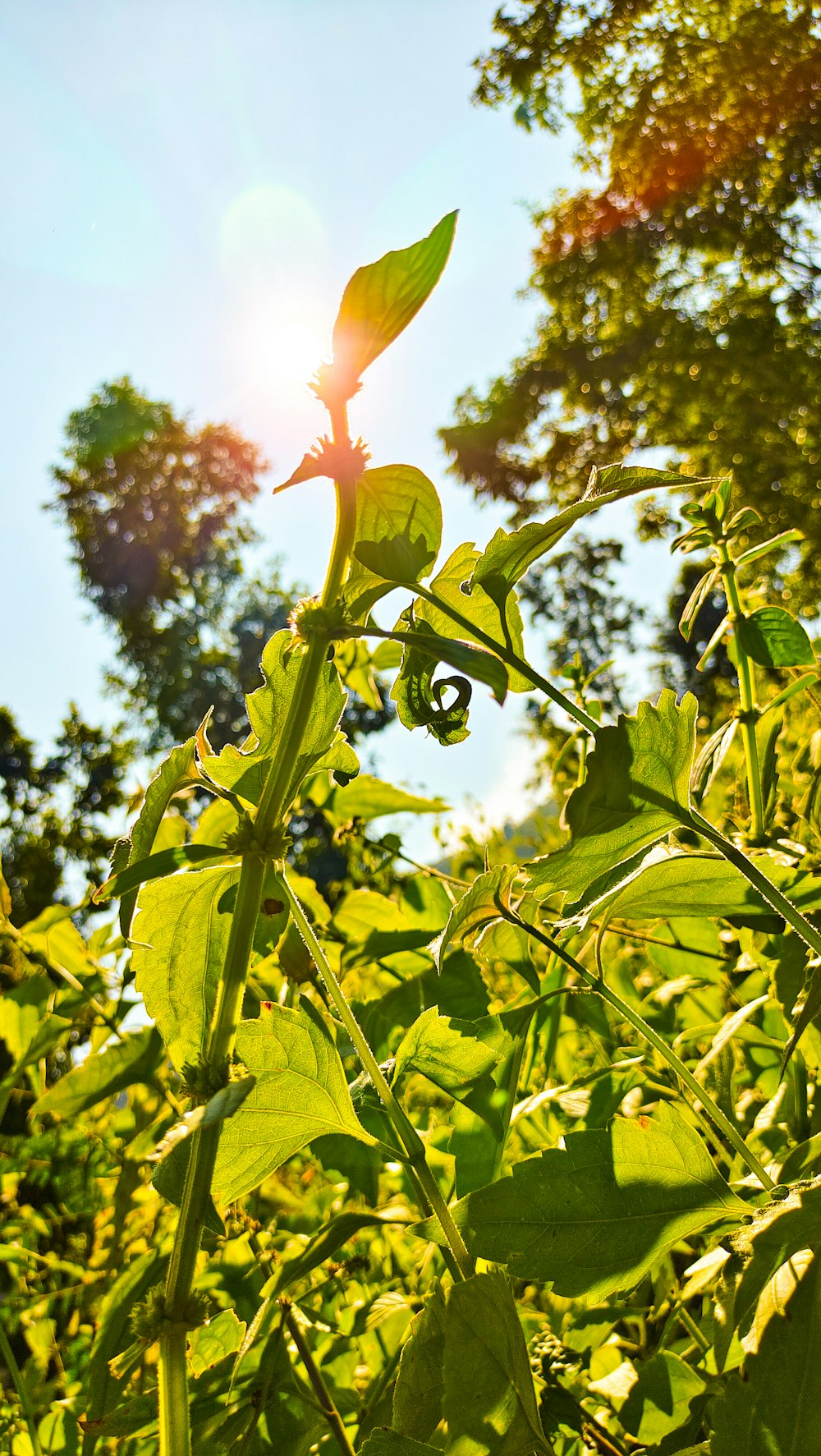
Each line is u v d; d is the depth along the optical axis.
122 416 12.55
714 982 0.61
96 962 0.66
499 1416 0.33
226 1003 0.34
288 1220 0.65
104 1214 0.69
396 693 0.42
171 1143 0.30
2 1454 0.55
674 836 0.51
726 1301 0.35
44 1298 0.66
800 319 8.27
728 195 8.17
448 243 0.33
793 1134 0.47
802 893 0.48
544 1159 0.37
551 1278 0.35
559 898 0.59
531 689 0.41
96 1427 0.41
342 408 0.35
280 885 0.40
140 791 0.59
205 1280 0.52
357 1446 0.44
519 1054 0.48
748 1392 0.31
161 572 12.27
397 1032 0.55
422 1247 0.61
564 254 8.86
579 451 9.21
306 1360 0.43
